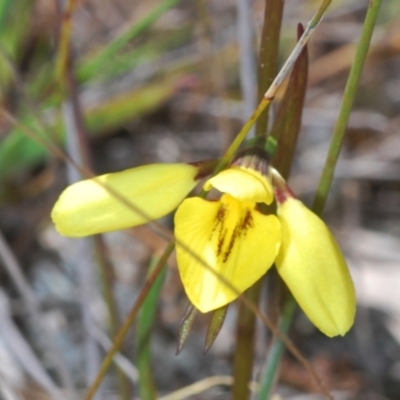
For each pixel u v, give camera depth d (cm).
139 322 17
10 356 21
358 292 24
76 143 20
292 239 15
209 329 15
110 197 15
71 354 23
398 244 26
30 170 26
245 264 15
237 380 17
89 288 20
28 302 20
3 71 25
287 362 23
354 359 23
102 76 26
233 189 15
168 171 16
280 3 16
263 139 16
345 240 26
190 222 15
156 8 22
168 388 22
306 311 15
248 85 20
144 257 25
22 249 25
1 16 23
